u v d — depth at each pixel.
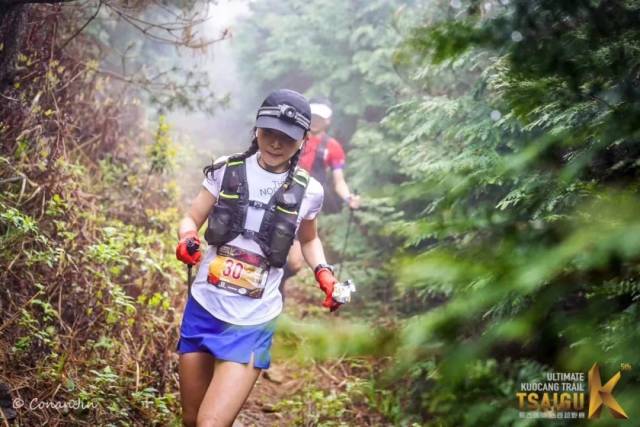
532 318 0.81
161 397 3.35
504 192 3.01
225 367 2.54
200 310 2.68
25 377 3.02
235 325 2.60
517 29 1.20
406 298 5.07
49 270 3.57
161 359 3.66
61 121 4.43
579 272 0.81
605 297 0.96
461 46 1.10
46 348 3.25
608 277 0.81
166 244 4.83
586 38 1.26
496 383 0.99
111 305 3.64
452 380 0.80
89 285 3.54
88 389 3.12
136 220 4.86
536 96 1.25
